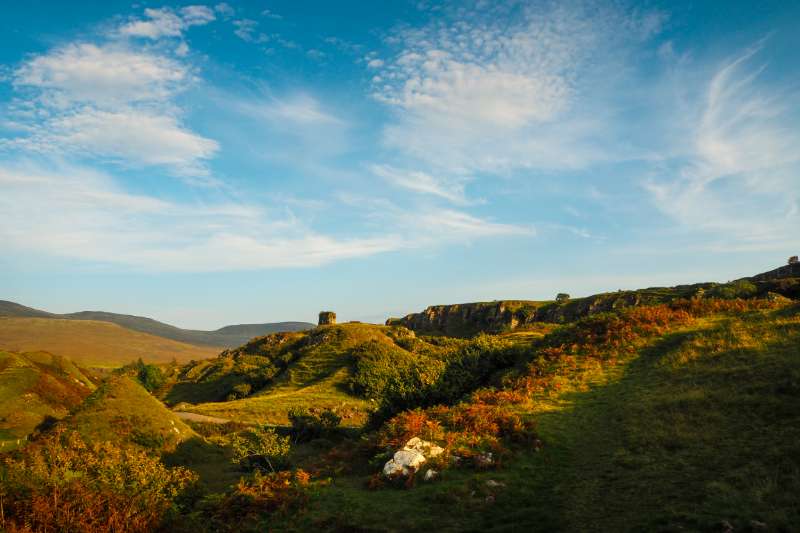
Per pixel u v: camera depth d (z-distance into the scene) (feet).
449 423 74.95
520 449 63.57
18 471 46.98
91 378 247.70
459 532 42.52
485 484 52.90
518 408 82.33
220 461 136.36
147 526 46.98
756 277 455.63
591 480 50.67
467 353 138.72
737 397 63.77
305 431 165.78
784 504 36.70
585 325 126.52
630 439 59.88
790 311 101.04
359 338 438.81
